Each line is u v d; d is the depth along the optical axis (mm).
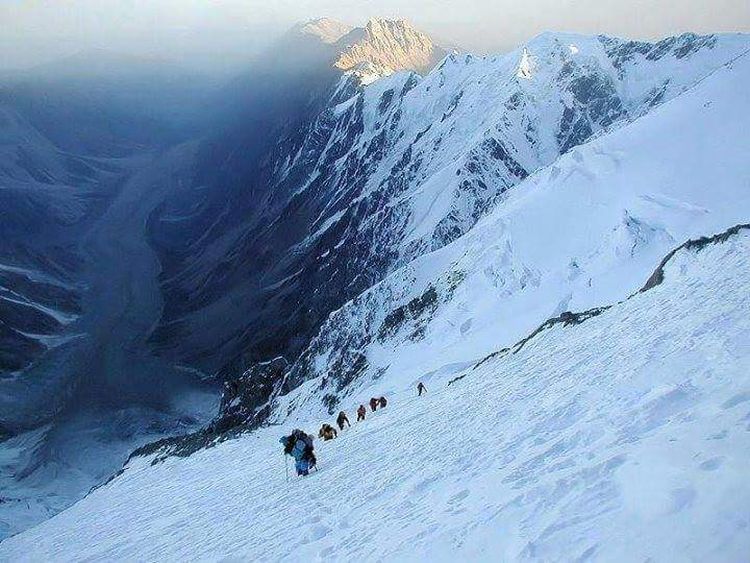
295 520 15062
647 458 7648
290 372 86750
